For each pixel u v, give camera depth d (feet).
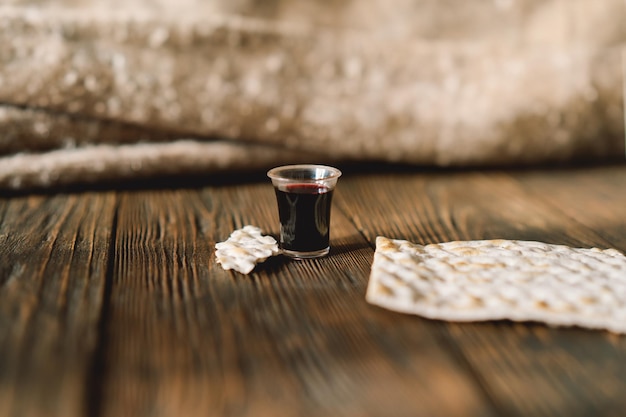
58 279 1.07
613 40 1.82
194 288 1.05
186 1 1.69
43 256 1.16
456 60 1.74
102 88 1.57
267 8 1.74
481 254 1.10
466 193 1.57
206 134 1.64
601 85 1.77
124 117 1.59
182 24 1.61
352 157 1.72
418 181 1.68
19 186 1.53
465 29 1.82
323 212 1.14
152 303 1.01
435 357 0.89
